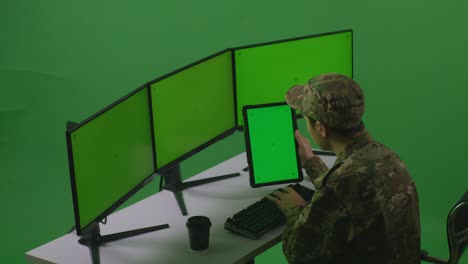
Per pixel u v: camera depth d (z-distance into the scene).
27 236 3.76
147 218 2.42
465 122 3.67
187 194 2.62
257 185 2.64
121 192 2.25
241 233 2.27
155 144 2.45
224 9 4.07
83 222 2.03
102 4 4.36
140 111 2.34
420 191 3.81
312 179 2.45
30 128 4.54
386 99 3.79
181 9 4.17
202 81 2.66
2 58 4.59
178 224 2.37
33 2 4.50
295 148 2.66
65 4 4.43
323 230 1.90
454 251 2.04
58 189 4.18
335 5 3.79
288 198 2.33
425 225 3.73
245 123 2.63
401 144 3.81
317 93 1.94
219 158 4.16
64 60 4.51
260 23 4.00
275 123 2.64
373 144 1.94
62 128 4.50
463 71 3.62
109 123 2.14
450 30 3.59
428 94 3.70
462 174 3.72
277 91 2.95
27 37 4.54
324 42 2.96
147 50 4.32
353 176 1.86
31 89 4.56
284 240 2.10
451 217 2.02
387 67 3.75
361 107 1.92
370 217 1.86
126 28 4.34
